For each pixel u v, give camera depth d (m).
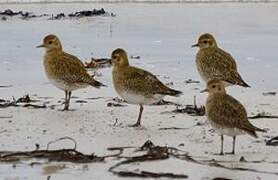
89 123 15.05
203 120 15.45
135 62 23.39
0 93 18.52
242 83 17.36
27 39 28.86
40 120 15.25
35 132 14.19
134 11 38.22
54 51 16.89
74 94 18.36
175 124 15.09
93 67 22.56
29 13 37.50
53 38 16.95
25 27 32.56
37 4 41.31
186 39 28.89
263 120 15.46
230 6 40.25
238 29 31.72
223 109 12.83
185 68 22.47
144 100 15.09
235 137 13.48
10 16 36.28
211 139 13.84
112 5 40.88
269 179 11.13
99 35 30.12
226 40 28.58
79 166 11.71
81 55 25.14
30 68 22.45
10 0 42.19
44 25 33.31
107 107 16.78
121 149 12.88
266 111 16.44
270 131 14.49
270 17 35.69
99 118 15.56
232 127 12.70
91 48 26.72
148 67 22.58
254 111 16.45
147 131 14.43
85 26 32.97
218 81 13.33
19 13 36.88
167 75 21.22
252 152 12.86
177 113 16.14
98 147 13.06
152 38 29.27
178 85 19.67
